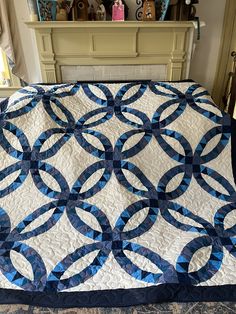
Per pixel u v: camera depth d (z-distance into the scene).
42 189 1.15
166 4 1.82
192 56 2.20
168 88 1.60
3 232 0.99
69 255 0.90
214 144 1.35
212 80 2.37
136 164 1.25
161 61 2.10
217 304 0.74
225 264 0.87
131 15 2.03
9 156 1.24
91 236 0.97
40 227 1.01
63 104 1.46
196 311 0.72
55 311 0.73
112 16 1.92
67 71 2.13
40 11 1.83
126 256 0.90
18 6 2.00
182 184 1.22
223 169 1.28
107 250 0.92
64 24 1.86
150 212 1.08
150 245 0.94
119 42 2.01
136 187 1.18
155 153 1.30
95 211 1.07
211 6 2.04
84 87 1.59
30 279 0.83
